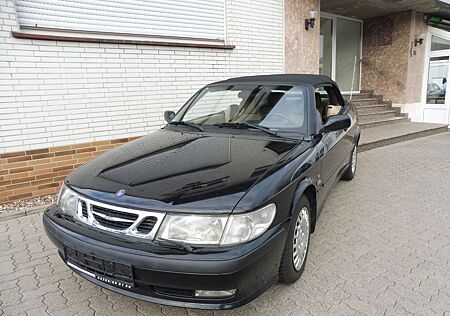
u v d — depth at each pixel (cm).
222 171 231
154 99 555
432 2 925
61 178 473
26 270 288
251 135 307
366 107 1055
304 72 805
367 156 702
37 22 439
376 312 231
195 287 192
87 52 473
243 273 193
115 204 211
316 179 291
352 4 940
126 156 273
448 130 1054
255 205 204
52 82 449
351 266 287
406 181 527
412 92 1104
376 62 1146
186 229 198
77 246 213
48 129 454
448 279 269
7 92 416
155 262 191
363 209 414
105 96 500
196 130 331
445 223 373
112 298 252
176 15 573
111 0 498
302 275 273
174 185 217
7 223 385
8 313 236
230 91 373
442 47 1097
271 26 720
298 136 304
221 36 642
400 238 338
